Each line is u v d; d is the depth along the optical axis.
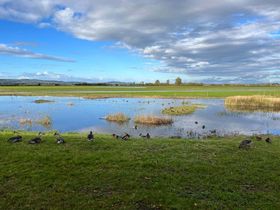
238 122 37.94
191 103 66.88
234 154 15.98
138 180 12.19
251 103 61.44
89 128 32.84
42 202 10.43
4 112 46.97
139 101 73.19
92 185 11.73
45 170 13.14
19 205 10.27
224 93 105.56
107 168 13.45
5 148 16.25
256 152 16.53
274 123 37.09
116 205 10.21
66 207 10.09
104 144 17.70
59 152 15.56
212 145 18.11
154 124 35.94
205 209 9.92
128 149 16.64
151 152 16.06
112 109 53.28
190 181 12.12
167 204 10.25
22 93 101.31
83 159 14.45
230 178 12.50
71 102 68.94
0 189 11.41
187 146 17.72
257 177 12.66
